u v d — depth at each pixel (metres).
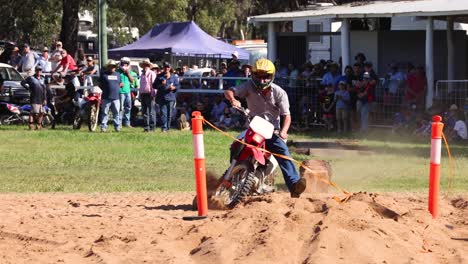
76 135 50.56
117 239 17.69
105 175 33.78
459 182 30.72
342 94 53.84
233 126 57.69
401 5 58.59
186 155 40.66
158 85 53.56
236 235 17.42
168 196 26.02
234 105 21.81
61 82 61.84
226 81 60.44
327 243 16.61
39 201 24.88
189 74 69.31
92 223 19.56
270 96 21.81
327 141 46.22
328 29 72.81
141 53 73.31
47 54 65.12
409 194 25.97
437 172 20.81
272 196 21.36
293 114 58.16
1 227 19.14
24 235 18.23
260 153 21.23
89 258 16.44
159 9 109.38
